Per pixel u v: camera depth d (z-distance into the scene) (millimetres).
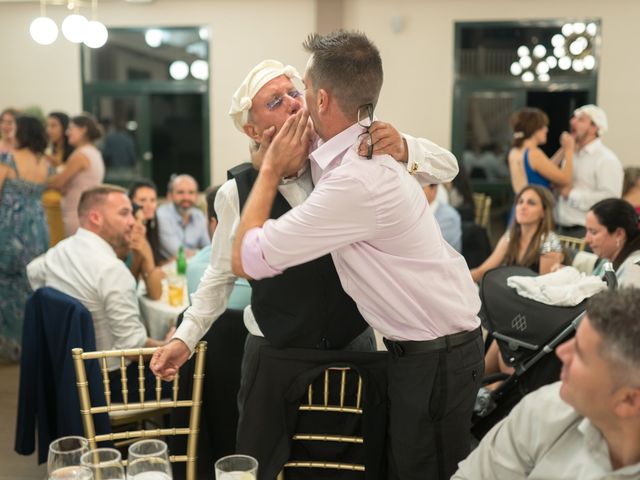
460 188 5941
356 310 1936
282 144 1691
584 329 1205
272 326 1952
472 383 1850
